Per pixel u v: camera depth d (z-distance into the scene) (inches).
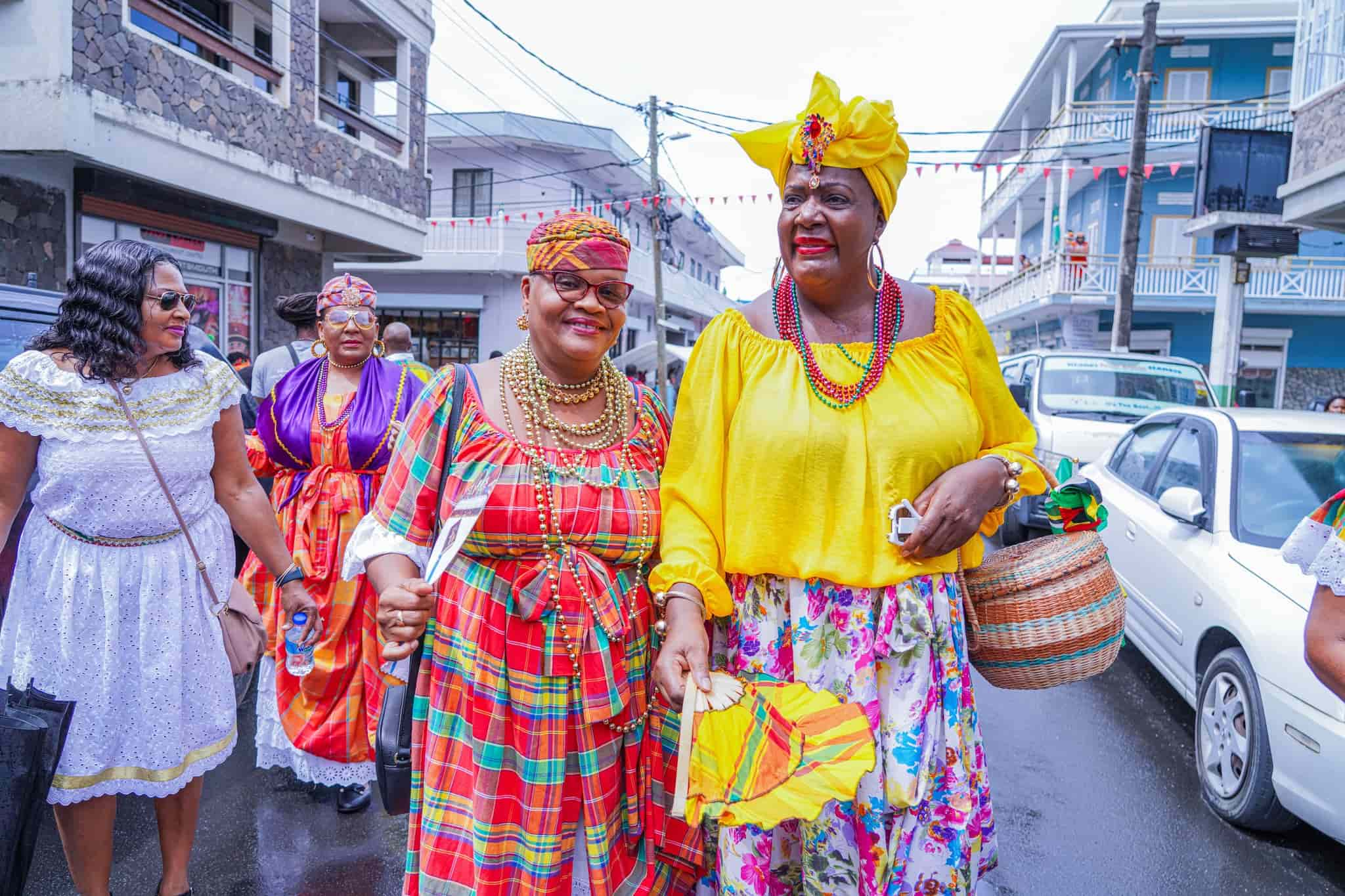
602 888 71.8
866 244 73.0
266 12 506.0
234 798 139.7
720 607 72.3
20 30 315.3
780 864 79.9
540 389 74.4
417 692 75.9
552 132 914.7
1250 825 134.2
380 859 121.8
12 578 93.0
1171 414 209.9
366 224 528.4
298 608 111.3
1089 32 853.2
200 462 97.3
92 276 89.8
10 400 88.1
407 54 569.6
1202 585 154.7
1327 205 380.5
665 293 1179.3
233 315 472.7
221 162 402.6
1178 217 901.8
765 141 75.3
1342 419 182.5
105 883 96.8
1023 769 158.4
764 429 73.0
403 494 75.0
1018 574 79.3
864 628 72.5
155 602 94.4
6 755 82.2
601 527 73.4
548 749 71.3
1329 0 386.3
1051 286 848.9
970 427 74.4
